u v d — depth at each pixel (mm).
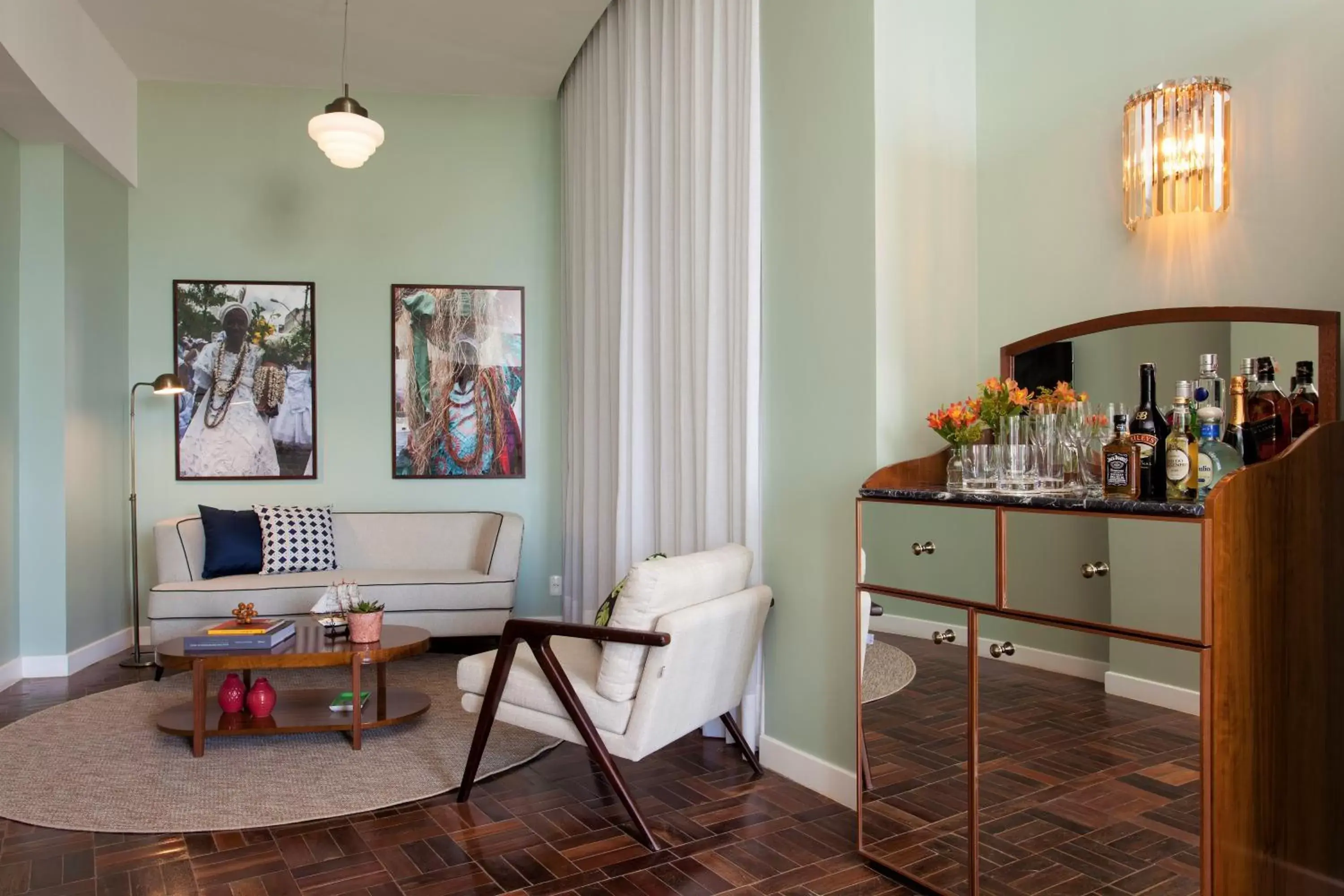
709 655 2922
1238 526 1827
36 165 4855
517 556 5289
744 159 3482
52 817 2943
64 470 4871
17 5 3934
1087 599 2010
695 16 3803
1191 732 1805
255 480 5762
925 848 2404
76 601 4988
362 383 5855
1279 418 2172
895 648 2527
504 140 5977
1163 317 2469
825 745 3121
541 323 6000
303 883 2494
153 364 5680
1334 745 2033
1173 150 2400
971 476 2545
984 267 3086
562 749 3639
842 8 3033
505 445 5961
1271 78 2277
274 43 5125
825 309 3107
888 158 2926
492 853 2680
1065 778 2039
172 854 2684
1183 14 2479
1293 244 2230
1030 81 2930
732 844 2727
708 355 3662
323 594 4879
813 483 3166
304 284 5797
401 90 5816
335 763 3457
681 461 3932
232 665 3527
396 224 5891
